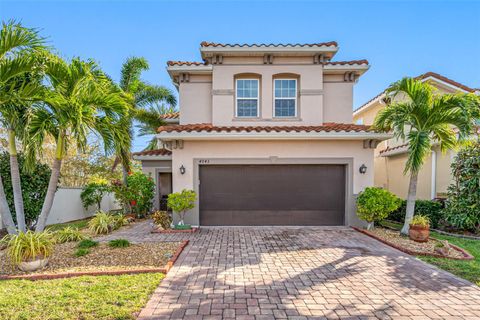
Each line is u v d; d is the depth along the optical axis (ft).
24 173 37.01
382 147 62.49
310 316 15.57
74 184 80.53
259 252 27.55
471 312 16.08
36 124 27.37
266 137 37.99
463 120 30.45
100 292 18.02
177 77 49.37
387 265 23.76
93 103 29.07
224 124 45.19
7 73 25.68
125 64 60.59
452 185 37.40
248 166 41.06
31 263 21.68
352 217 40.16
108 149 31.37
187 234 35.70
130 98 36.78
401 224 43.37
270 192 41.04
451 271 22.35
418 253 26.48
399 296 17.99
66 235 31.63
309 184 41.09
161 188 62.13
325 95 48.34
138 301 16.90
